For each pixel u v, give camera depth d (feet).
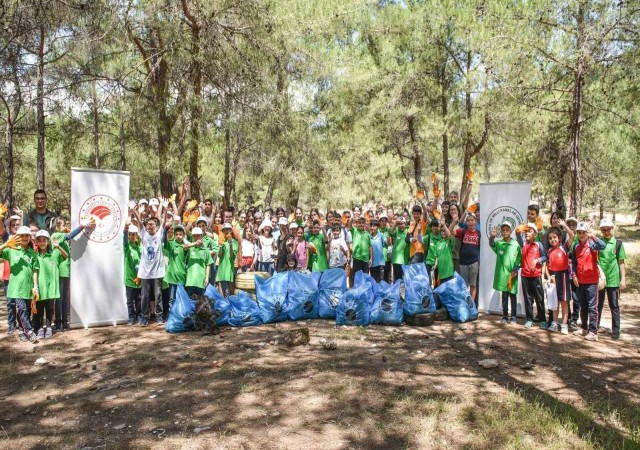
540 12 41.27
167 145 41.06
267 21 41.93
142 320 26.81
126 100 41.75
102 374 19.20
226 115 42.22
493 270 29.50
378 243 34.32
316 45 56.34
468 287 29.32
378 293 26.63
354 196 64.69
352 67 64.08
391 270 37.91
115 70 47.85
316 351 21.47
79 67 45.32
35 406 16.39
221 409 15.72
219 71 42.29
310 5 51.57
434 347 22.18
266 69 44.34
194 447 13.41
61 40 42.22
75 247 26.27
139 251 27.30
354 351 21.43
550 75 43.60
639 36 37.68
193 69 40.70
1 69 38.86
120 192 27.37
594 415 15.39
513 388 17.38
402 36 71.46
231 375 18.60
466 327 25.88
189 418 15.16
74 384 18.26
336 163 63.87
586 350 22.20
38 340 23.94
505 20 43.73
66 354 21.85
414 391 16.90
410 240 31.99
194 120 39.99
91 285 26.61
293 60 47.83
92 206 26.66
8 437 14.30
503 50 42.11
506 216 28.99
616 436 13.98
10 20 30.27
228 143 56.75
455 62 69.41
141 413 15.61
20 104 48.55
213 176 76.79
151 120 40.40
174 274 27.30
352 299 26.17
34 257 24.02
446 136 72.74
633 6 37.17
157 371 19.30
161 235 27.27
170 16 37.86
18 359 21.25
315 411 15.48
